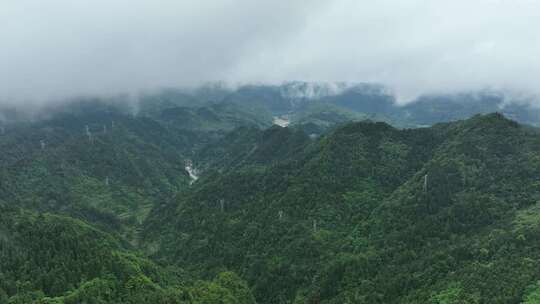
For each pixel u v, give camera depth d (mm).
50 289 151625
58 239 173250
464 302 138000
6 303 140250
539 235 159375
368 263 192875
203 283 198500
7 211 193375
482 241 171625
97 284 154625
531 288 132750
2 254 159000
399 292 168125
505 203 199875
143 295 161000
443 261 169000
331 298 186000
